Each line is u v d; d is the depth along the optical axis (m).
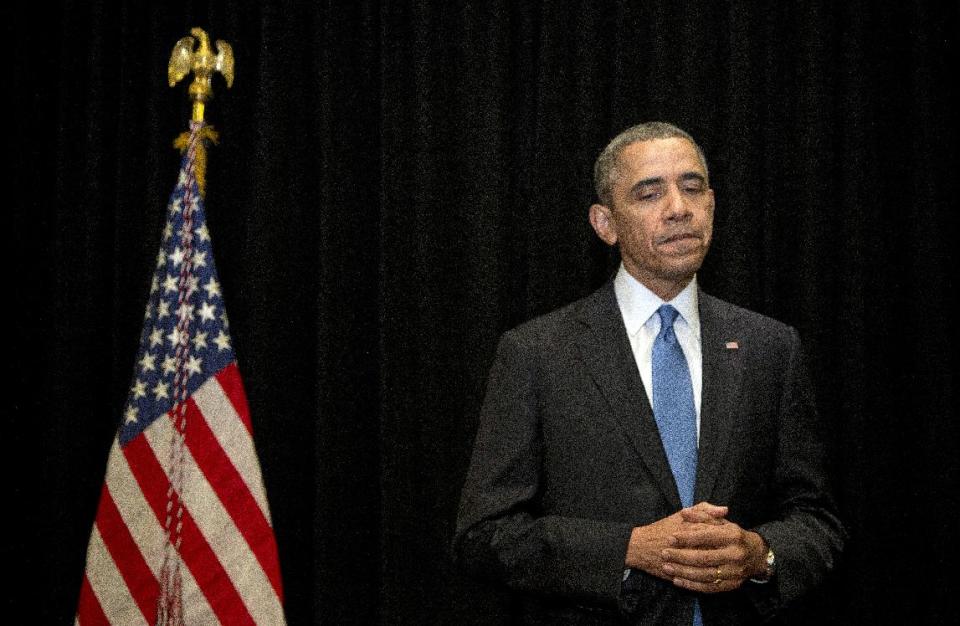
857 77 2.91
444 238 2.93
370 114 3.00
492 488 1.94
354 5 3.03
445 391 2.87
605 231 2.23
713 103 2.93
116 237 3.02
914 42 2.91
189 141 2.73
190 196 2.69
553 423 1.96
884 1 2.96
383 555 2.77
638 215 2.04
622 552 1.74
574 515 1.90
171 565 2.47
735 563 1.70
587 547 1.76
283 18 3.03
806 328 2.85
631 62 2.95
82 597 2.48
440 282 2.90
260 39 3.03
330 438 2.83
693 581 1.71
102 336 3.01
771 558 1.79
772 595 1.81
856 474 2.76
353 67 3.01
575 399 1.96
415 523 2.80
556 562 1.77
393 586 2.76
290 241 2.96
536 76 2.98
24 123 3.11
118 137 3.06
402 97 2.97
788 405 2.03
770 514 2.04
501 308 2.88
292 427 2.91
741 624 1.87
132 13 3.11
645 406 1.94
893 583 2.76
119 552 2.49
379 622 2.76
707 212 2.08
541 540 1.79
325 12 3.00
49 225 3.10
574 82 2.96
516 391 2.00
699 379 2.04
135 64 3.09
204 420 2.56
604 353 2.01
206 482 2.53
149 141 3.04
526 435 1.97
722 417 1.94
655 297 2.10
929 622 2.72
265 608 2.47
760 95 2.95
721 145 2.92
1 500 2.98
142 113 3.08
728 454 1.91
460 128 2.96
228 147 3.04
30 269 3.07
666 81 2.93
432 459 2.83
